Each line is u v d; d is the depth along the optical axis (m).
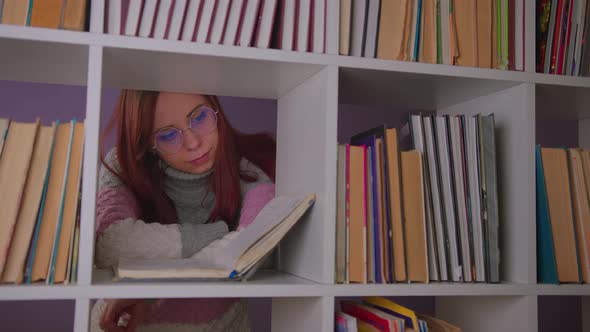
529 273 1.22
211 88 1.40
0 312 1.70
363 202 1.17
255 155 1.77
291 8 1.14
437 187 1.22
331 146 1.13
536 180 1.26
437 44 1.21
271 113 1.80
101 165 1.66
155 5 1.08
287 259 1.37
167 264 1.19
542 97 1.39
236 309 1.75
